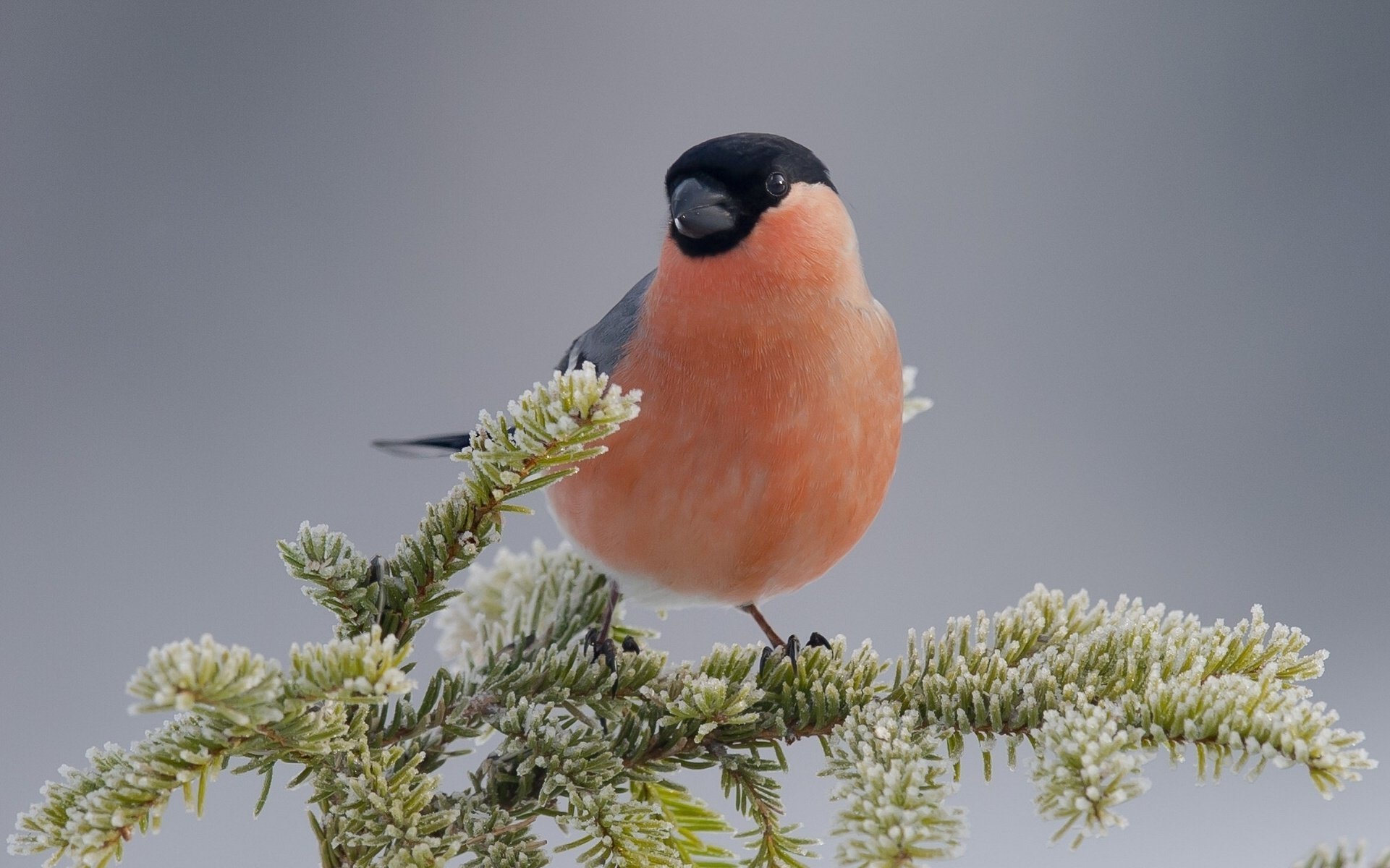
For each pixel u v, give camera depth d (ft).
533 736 12.55
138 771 12.46
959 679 12.56
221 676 12.41
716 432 12.73
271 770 12.48
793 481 12.74
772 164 12.75
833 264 12.75
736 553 12.76
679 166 12.76
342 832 12.50
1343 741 12.45
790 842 12.56
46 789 12.48
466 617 12.80
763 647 12.62
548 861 12.51
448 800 12.55
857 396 12.75
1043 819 12.44
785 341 12.73
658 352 12.73
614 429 12.51
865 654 12.60
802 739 12.60
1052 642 12.60
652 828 12.52
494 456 12.52
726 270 12.73
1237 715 12.47
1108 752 12.44
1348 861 12.37
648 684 12.61
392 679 12.43
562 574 12.82
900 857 12.42
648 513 12.74
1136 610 12.58
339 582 12.54
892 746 12.49
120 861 12.46
